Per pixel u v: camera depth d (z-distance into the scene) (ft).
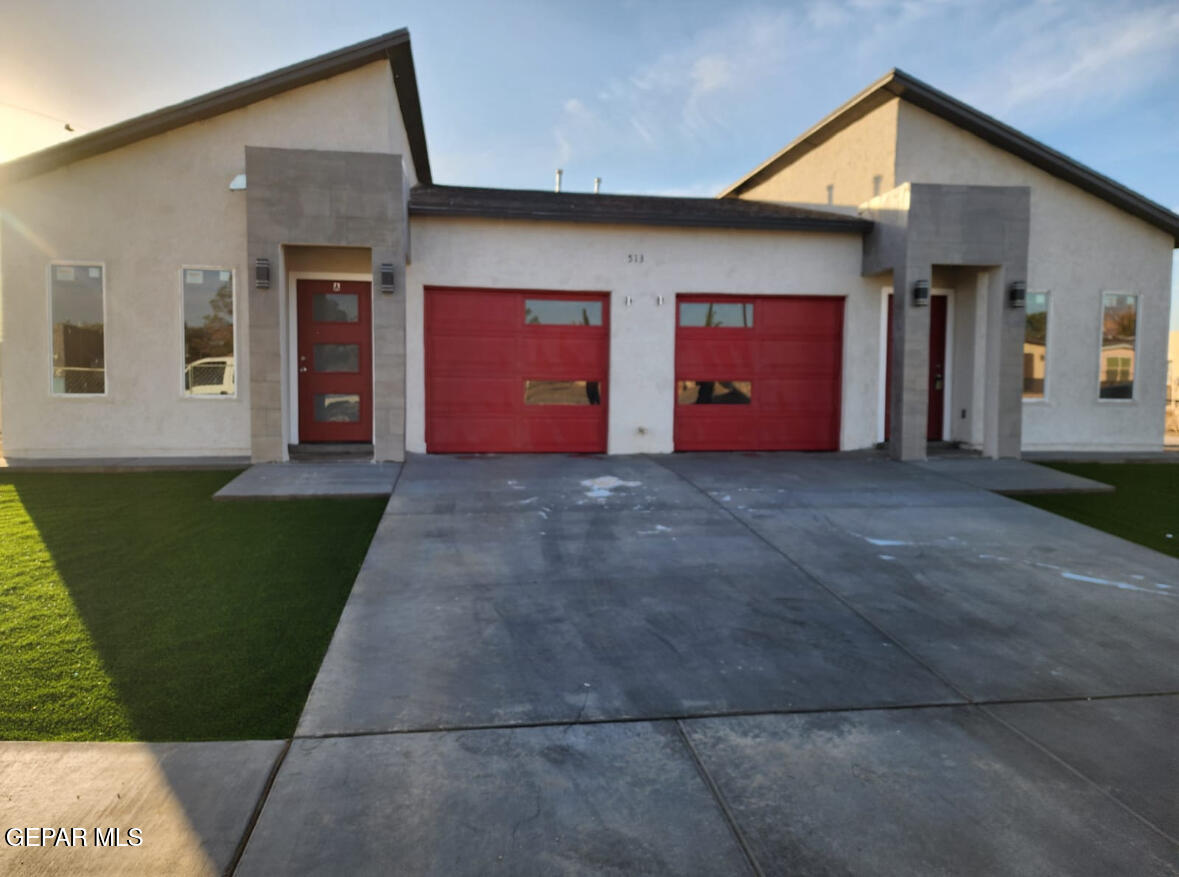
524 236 32.81
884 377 35.91
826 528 21.61
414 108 37.14
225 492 24.09
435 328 32.89
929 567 18.26
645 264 33.78
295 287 33.24
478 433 33.50
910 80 34.37
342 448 32.19
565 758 9.63
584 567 17.69
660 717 10.77
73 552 18.30
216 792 8.65
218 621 14.11
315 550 18.80
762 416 35.40
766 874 7.55
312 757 9.48
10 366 30.73
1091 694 11.78
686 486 26.84
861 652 13.24
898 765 9.62
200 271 31.53
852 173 39.22
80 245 30.73
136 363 31.27
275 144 32.19
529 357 33.68
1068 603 15.97
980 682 12.12
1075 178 36.70
